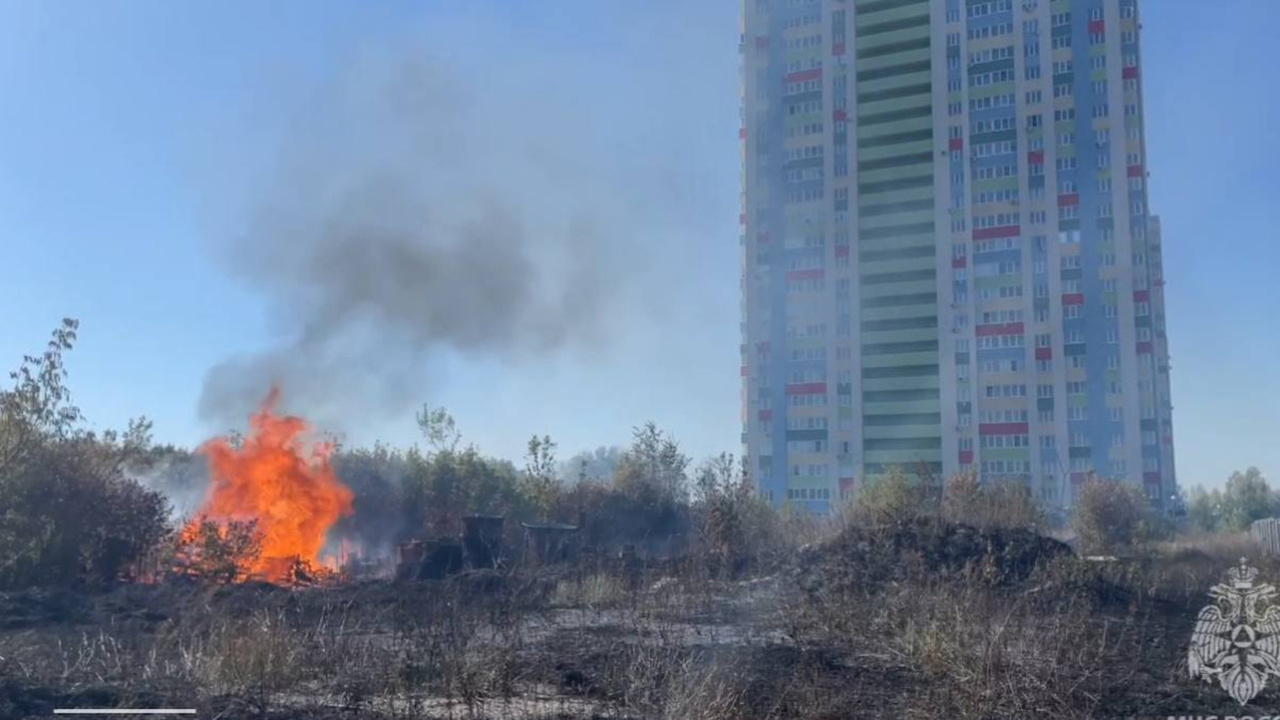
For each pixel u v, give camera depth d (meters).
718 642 10.94
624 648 10.48
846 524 19.52
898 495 21.88
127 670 9.31
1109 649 10.66
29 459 16.61
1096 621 12.37
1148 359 45.62
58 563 16.70
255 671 8.87
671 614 13.21
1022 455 46.34
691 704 7.80
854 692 8.82
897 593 12.66
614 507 28.73
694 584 15.00
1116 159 47.12
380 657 9.70
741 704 8.04
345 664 9.41
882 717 8.06
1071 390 46.25
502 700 8.55
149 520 18.53
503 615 11.98
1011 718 8.17
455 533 24.11
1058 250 47.00
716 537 20.64
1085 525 28.38
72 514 16.98
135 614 13.19
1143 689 9.16
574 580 16.45
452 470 27.80
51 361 17.12
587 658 10.13
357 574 21.86
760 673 9.37
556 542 22.41
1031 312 46.62
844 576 14.91
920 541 16.36
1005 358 46.88
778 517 23.17
